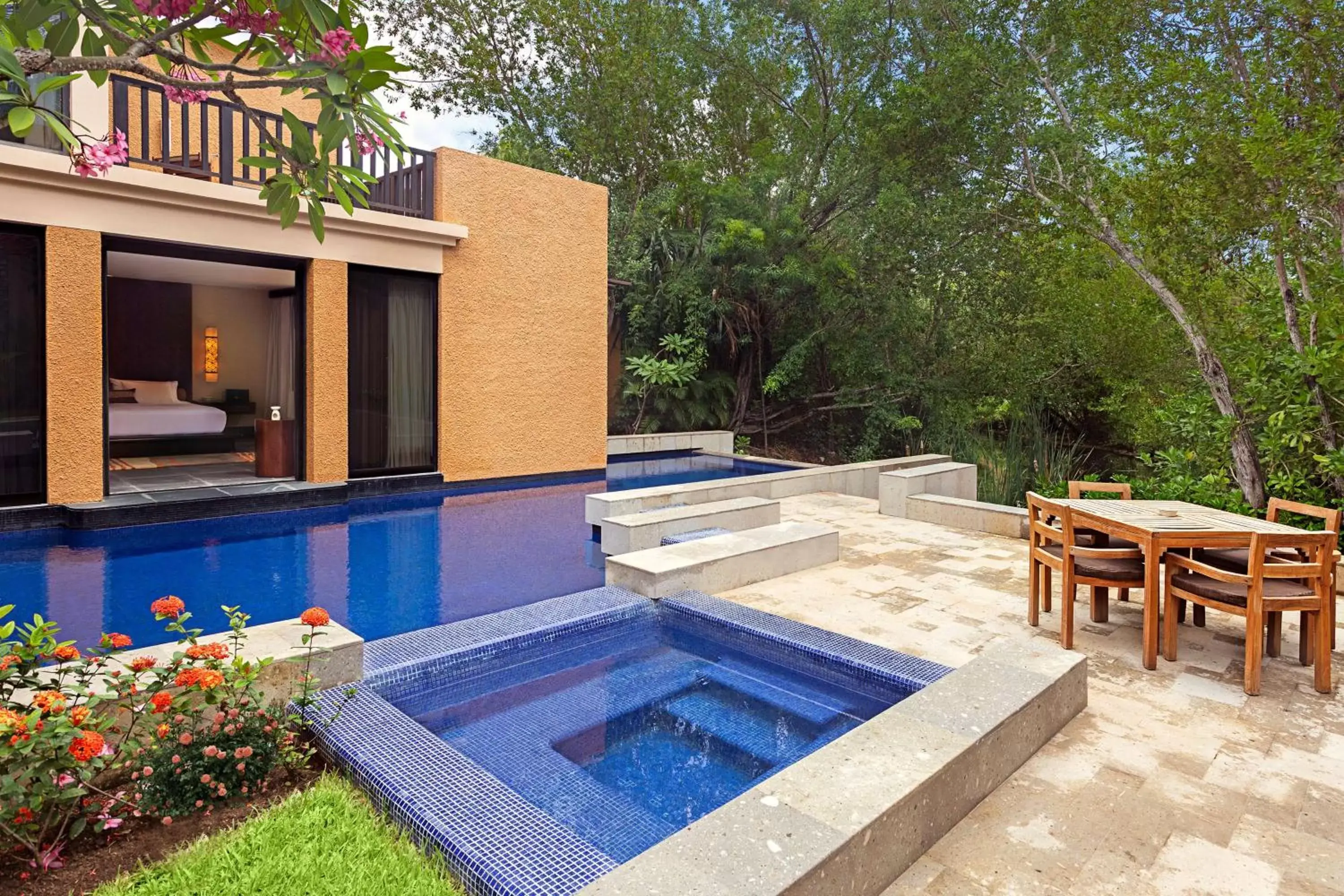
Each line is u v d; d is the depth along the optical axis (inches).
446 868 88.5
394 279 371.6
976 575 229.0
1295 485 266.1
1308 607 144.7
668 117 706.8
